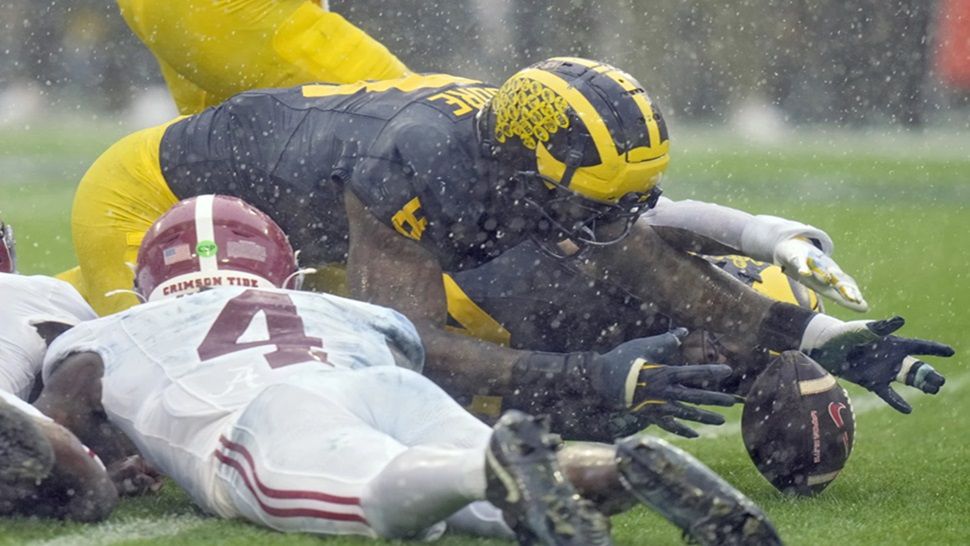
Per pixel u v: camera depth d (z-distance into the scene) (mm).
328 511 11711
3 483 12594
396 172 15789
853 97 87312
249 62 19938
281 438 12086
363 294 15797
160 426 13188
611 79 15586
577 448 11422
